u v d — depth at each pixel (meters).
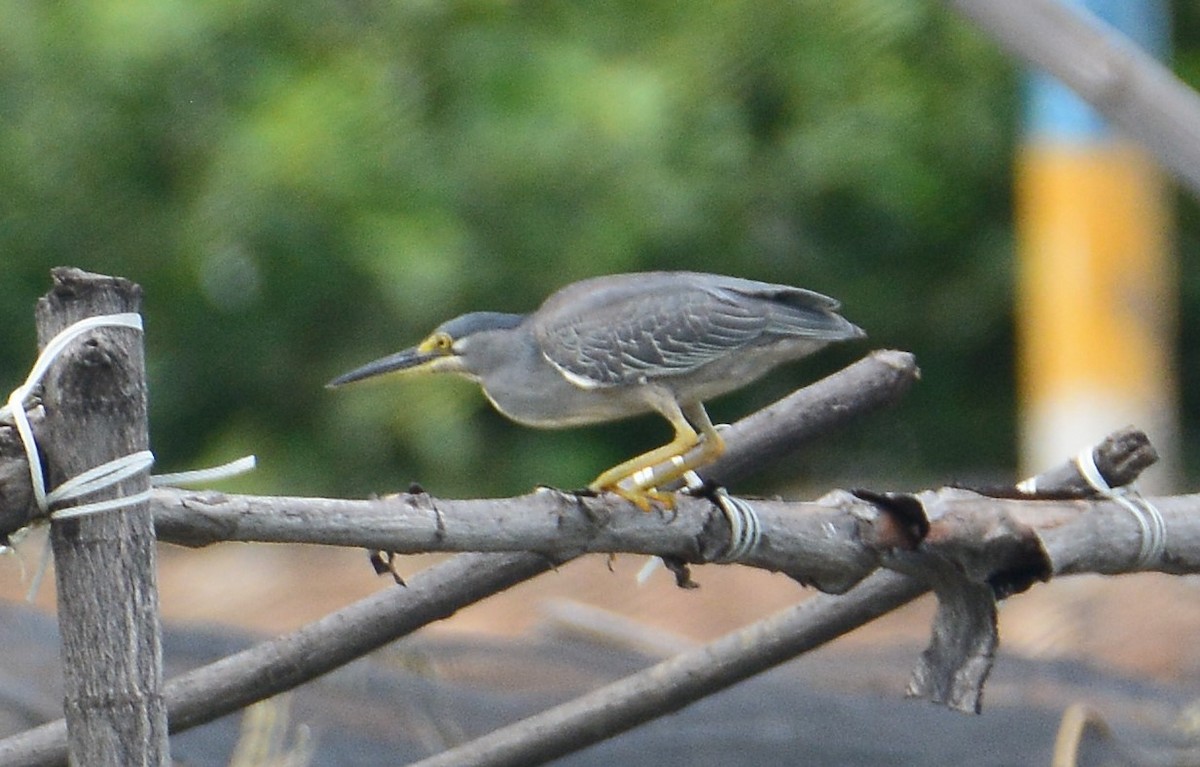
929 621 10.71
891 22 16.28
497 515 5.11
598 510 5.34
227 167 15.05
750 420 6.86
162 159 16.12
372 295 15.62
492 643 8.38
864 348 18.02
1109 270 14.36
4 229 16.12
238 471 4.86
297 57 15.85
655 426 15.92
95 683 4.47
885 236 17.58
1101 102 7.23
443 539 4.99
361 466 15.50
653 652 9.13
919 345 18.20
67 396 4.46
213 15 15.64
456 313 15.15
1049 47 7.25
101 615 4.47
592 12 16.17
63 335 4.48
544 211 15.12
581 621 9.42
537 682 8.10
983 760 7.29
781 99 16.78
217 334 16.02
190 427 16.30
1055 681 8.05
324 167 14.87
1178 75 18.14
